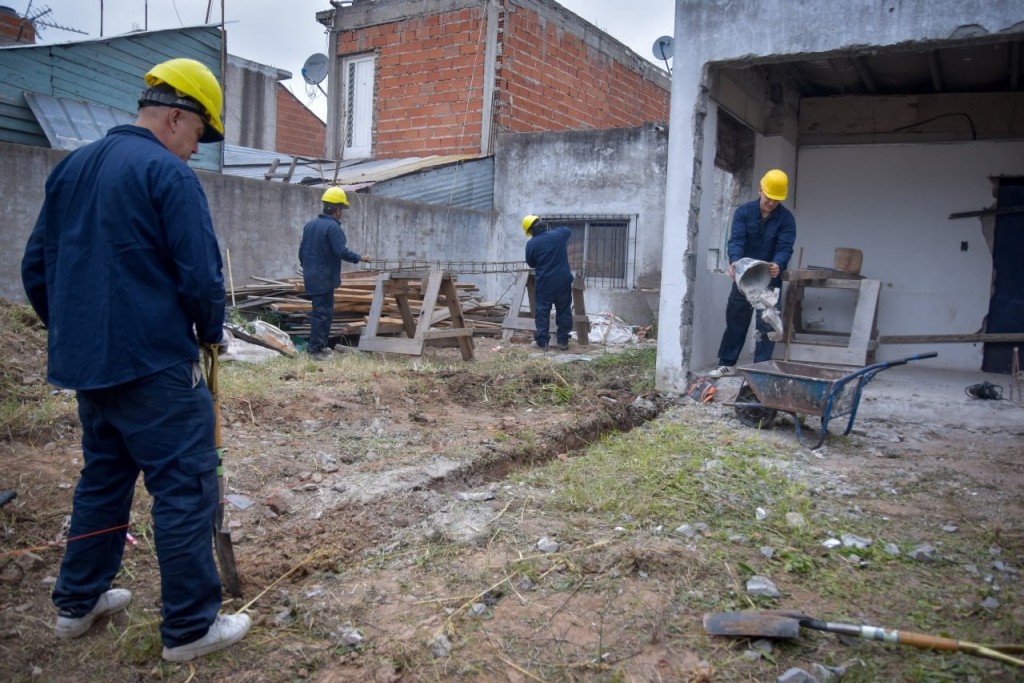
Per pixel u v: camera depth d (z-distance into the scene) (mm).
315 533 4008
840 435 6090
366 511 4285
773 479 4910
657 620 3176
